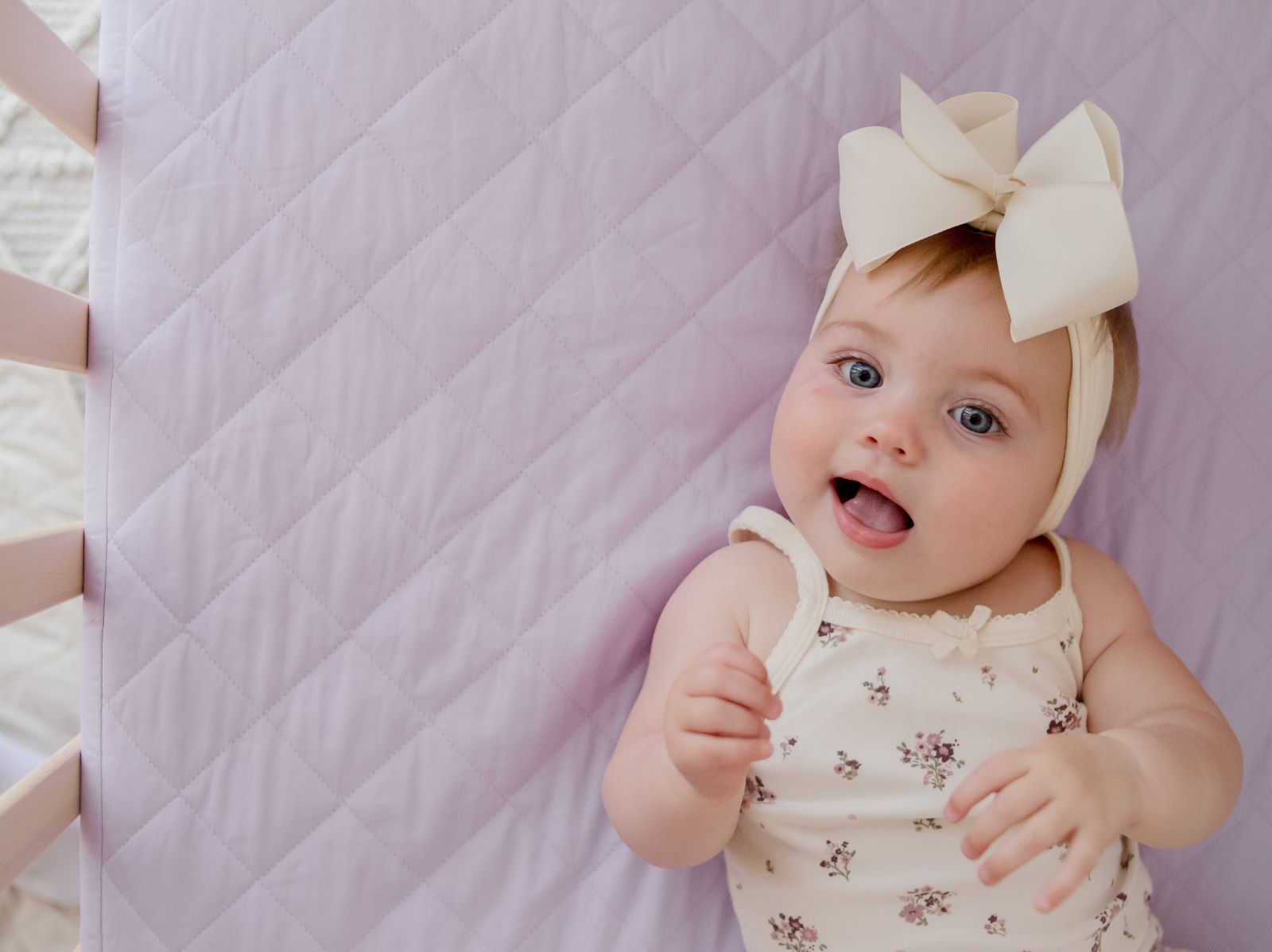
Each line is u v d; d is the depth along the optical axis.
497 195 0.95
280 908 0.93
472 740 0.95
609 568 0.96
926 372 0.79
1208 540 1.02
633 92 0.96
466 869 0.95
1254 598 1.02
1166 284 1.02
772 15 0.97
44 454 1.23
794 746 0.83
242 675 0.93
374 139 0.94
